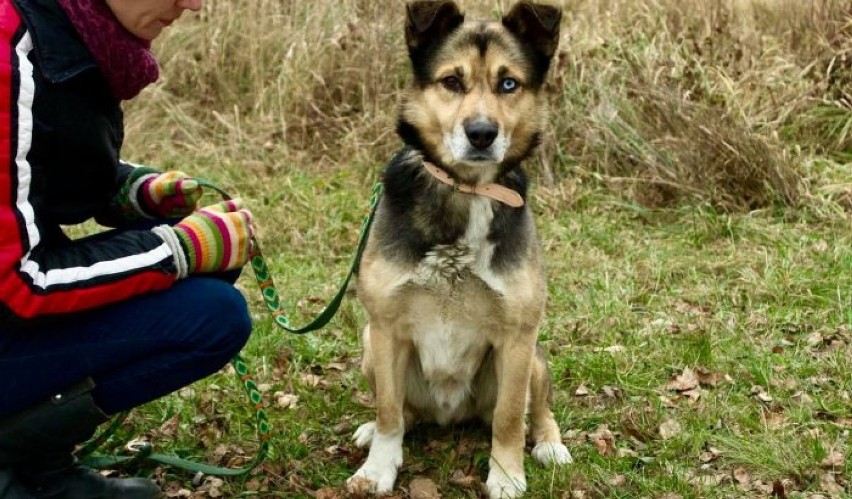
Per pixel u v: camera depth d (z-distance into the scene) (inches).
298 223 229.6
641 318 181.9
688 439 134.5
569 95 269.0
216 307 102.8
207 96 298.7
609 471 127.3
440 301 122.3
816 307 183.0
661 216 237.0
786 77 275.9
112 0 91.3
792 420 139.8
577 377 157.1
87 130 93.7
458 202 120.0
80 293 91.4
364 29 282.8
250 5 301.6
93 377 100.7
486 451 135.3
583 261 209.5
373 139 270.8
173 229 100.0
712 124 241.4
